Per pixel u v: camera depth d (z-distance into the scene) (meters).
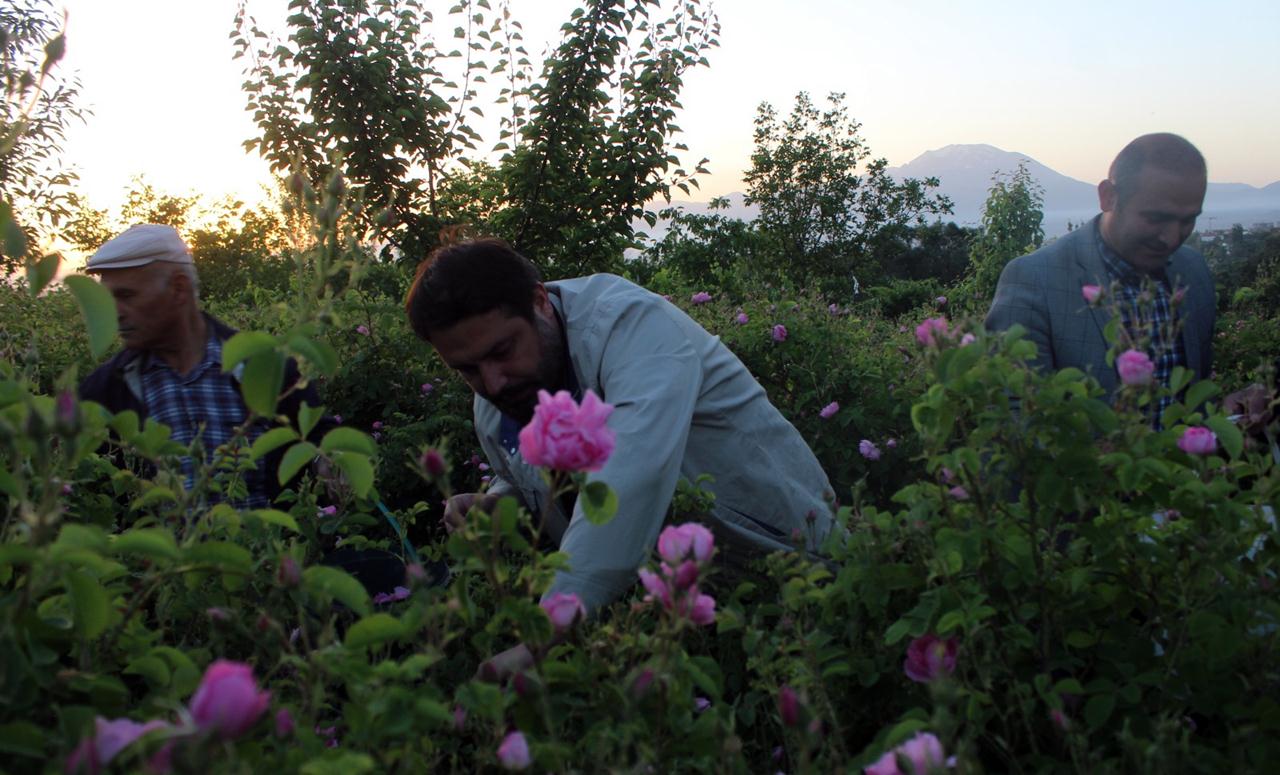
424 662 1.16
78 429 0.96
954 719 1.24
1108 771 1.24
